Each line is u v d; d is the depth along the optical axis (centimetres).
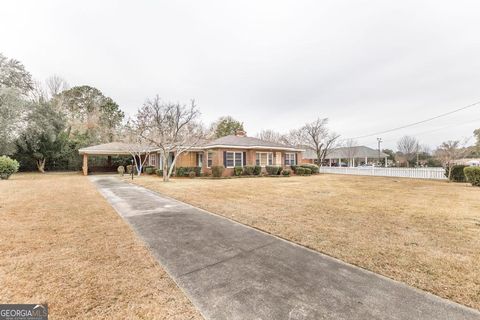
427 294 244
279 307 221
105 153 2242
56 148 2564
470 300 231
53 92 3519
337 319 203
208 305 224
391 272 293
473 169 1188
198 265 315
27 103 2123
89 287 251
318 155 3184
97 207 664
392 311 215
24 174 2194
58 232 439
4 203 696
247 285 263
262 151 2173
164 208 690
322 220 543
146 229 481
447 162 1631
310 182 1469
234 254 354
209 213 629
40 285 252
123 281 265
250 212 625
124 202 780
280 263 322
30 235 418
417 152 3791
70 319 197
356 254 349
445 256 338
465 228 473
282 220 545
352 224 508
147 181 1514
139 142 1978
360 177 1920
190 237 433
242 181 1523
